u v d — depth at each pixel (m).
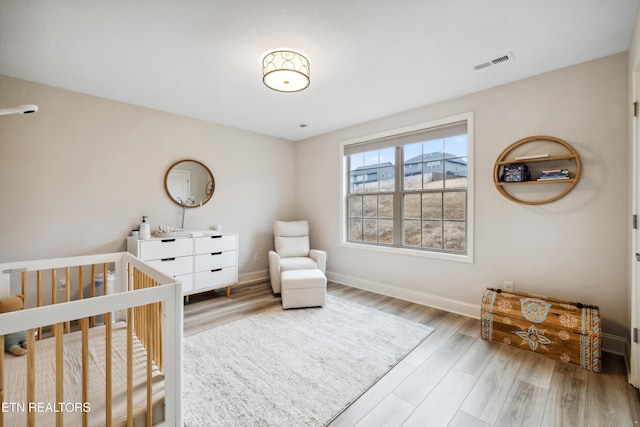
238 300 3.50
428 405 1.66
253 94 2.96
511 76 2.57
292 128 4.23
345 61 2.29
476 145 2.90
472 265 2.95
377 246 3.82
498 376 1.93
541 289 2.54
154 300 1.18
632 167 1.86
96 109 3.01
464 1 1.62
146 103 3.23
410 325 2.75
